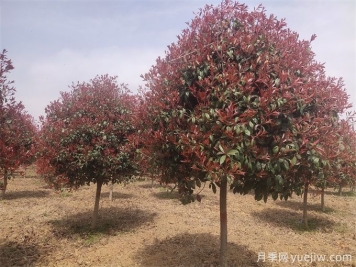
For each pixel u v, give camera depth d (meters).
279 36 3.90
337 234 7.21
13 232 6.62
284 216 8.81
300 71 3.75
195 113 3.55
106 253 5.56
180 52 3.95
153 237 6.43
